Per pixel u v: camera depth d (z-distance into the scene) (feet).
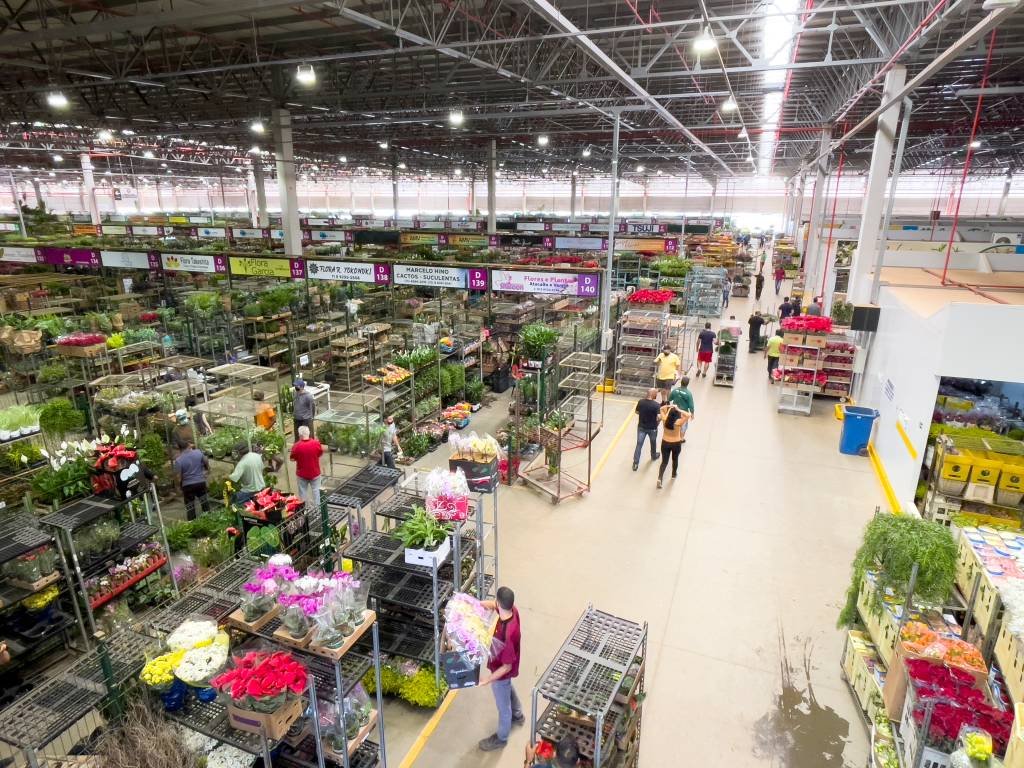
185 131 85.30
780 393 43.86
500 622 15.33
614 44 47.85
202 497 27.17
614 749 13.57
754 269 131.34
